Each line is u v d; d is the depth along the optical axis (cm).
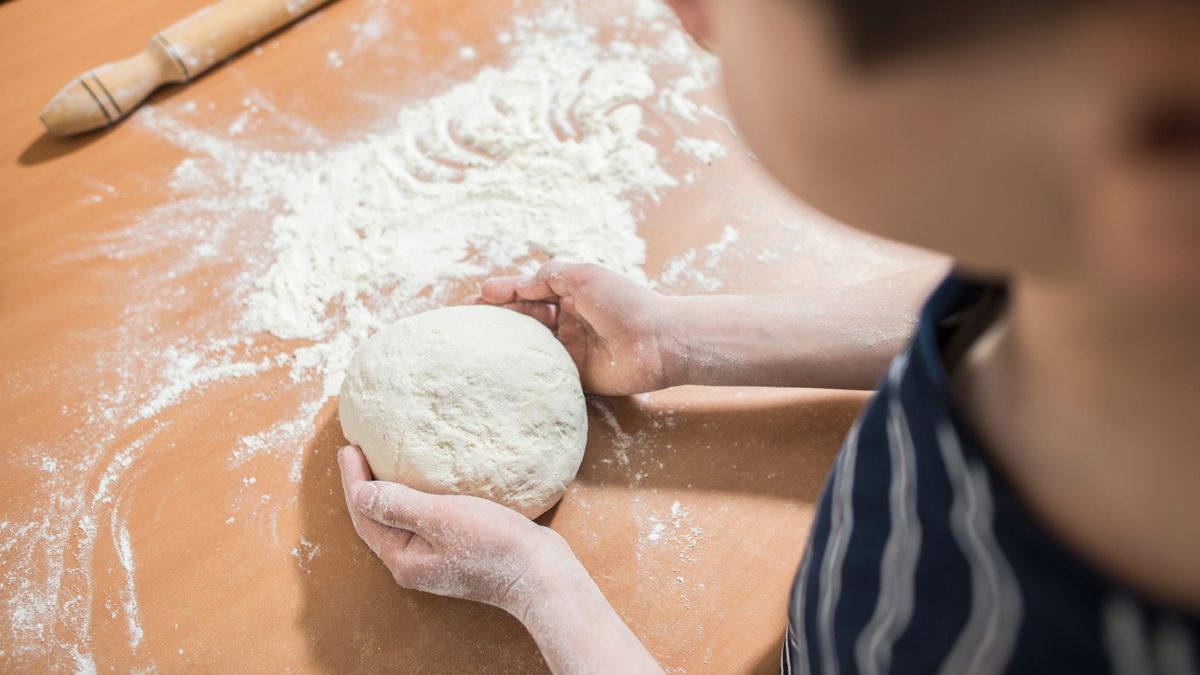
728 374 91
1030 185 19
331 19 136
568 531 87
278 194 115
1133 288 21
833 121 19
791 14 18
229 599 83
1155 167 18
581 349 96
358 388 89
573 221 110
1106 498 29
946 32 17
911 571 39
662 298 92
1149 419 27
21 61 133
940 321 40
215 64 130
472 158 117
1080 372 27
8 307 105
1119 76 17
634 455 92
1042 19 16
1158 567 29
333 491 90
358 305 104
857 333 88
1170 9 16
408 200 113
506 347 88
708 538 86
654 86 125
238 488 91
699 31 27
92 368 99
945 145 19
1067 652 32
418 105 124
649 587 83
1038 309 28
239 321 103
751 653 78
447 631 81
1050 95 18
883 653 42
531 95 124
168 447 93
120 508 89
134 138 122
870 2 17
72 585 84
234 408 96
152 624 82
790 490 89
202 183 116
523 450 84
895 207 21
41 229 112
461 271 107
